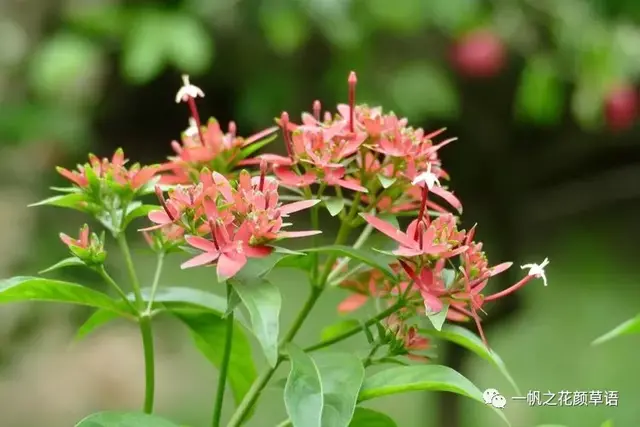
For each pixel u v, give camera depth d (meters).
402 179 1.10
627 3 1.79
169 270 2.62
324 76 2.08
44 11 1.95
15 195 1.84
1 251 1.79
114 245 1.98
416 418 2.19
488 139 2.27
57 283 1.11
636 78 2.14
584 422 2.08
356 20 1.89
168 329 2.62
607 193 2.88
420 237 1.06
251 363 1.17
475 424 2.05
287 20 1.89
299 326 1.12
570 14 1.96
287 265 1.12
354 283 1.14
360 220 1.11
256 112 2.16
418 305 1.09
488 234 2.16
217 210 1.06
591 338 2.67
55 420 2.13
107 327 2.64
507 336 2.45
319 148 1.09
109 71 2.88
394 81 2.02
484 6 2.00
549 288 3.00
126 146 3.28
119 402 2.34
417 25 1.95
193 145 1.13
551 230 3.35
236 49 2.13
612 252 3.24
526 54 2.04
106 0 2.01
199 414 2.34
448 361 1.73
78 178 1.12
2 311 1.84
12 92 1.90
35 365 2.24
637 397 2.27
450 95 2.05
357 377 1.07
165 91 3.20
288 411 1.05
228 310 1.06
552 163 2.47
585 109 1.99
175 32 1.85
